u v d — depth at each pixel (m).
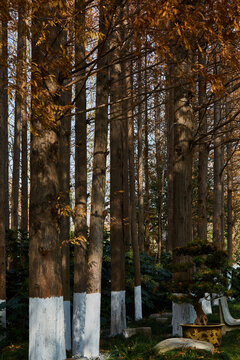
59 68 5.83
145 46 6.33
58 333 5.37
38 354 5.22
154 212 27.23
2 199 9.74
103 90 8.44
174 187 9.35
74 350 8.38
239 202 27.44
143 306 14.77
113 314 10.30
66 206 5.50
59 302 5.45
